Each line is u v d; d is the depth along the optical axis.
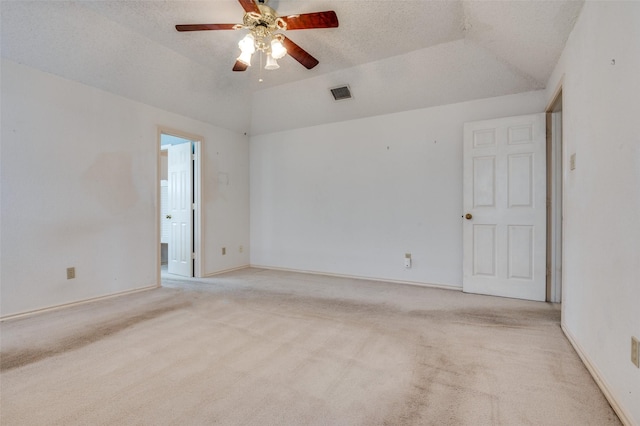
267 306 2.83
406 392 1.47
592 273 1.67
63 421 1.27
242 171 4.81
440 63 3.10
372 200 3.94
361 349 1.93
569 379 1.58
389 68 3.28
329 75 3.54
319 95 3.85
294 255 4.55
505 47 2.66
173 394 1.46
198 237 4.13
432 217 3.59
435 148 3.57
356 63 3.27
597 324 1.58
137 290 3.35
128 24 2.60
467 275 3.29
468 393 1.46
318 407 1.36
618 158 1.38
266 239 4.80
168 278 4.07
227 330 2.25
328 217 4.26
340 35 2.76
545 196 2.95
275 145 4.71
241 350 1.92
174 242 4.37
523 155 3.04
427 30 2.69
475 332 2.20
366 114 3.93
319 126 4.33
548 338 2.09
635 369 1.20
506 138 3.11
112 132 3.14
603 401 1.40
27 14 2.27
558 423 1.25
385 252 3.86
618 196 1.38
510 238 3.09
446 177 3.51
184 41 2.87
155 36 2.78
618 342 1.35
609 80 1.48
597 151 1.62
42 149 2.65
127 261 3.27
